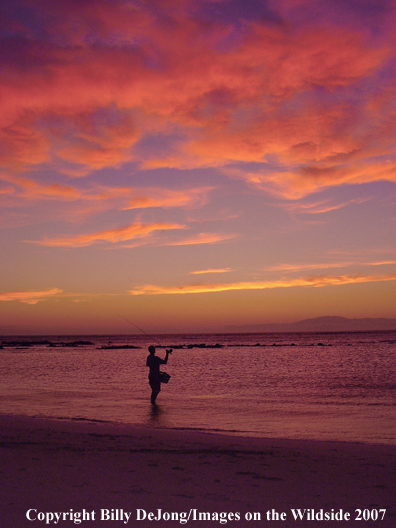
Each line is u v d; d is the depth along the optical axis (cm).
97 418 1077
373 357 4219
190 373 2688
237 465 588
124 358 4691
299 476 537
